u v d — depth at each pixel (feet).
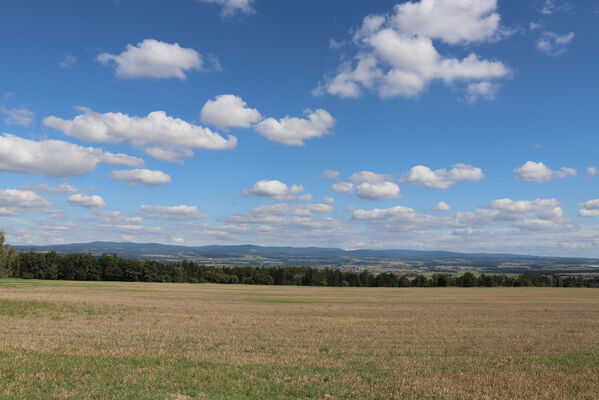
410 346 68.08
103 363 49.70
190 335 76.95
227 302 178.40
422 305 172.45
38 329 81.05
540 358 58.59
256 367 49.62
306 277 444.55
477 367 51.98
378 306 165.07
